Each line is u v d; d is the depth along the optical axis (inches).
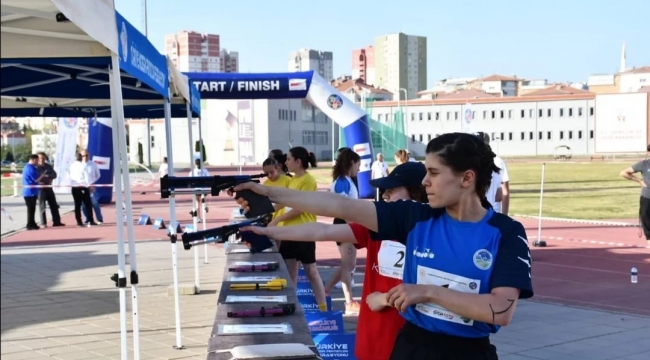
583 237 622.5
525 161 2844.5
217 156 2306.8
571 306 346.6
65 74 227.8
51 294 380.2
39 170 748.6
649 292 382.3
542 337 285.9
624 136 2121.1
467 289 99.7
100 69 195.0
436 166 103.0
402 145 1926.7
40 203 756.6
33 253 545.3
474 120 3481.8
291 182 294.5
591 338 284.5
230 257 231.8
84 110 357.1
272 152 297.6
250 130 877.8
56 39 162.1
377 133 1882.4
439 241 103.7
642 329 299.9
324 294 293.3
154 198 1186.6
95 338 288.2
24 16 139.2
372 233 112.3
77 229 730.2
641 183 536.1
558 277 427.8
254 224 118.9
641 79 4813.0
